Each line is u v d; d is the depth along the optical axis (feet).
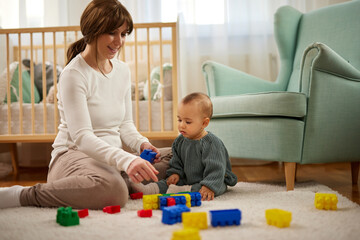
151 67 9.22
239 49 9.52
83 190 3.91
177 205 3.52
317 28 7.46
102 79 4.52
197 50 9.43
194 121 4.80
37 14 9.48
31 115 7.64
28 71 8.59
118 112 4.71
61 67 8.67
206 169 4.74
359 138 5.72
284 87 7.64
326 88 5.44
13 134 7.66
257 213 3.70
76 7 9.36
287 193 4.77
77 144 4.11
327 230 3.13
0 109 7.70
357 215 3.65
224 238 2.89
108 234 3.03
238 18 9.48
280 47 7.77
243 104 5.69
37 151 9.57
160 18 9.43
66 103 4.19
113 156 3.87
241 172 8.09
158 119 7.68
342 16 7.16
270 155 5.46
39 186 4.04
